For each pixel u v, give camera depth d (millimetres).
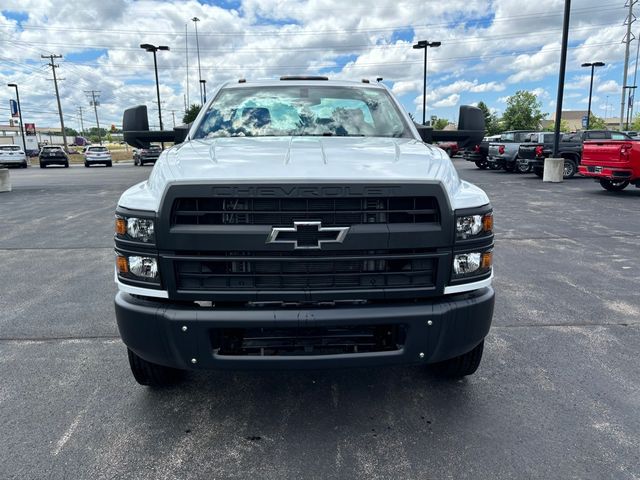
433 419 3082
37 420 3080
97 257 7203
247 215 2547
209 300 2588
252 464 2662
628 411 3152
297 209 2529
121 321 2746
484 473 2576
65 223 10102
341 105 4133
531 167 20984
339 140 3514
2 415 3135
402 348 2688
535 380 3561
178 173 2668
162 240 2562
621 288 5645
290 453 2758
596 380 3555
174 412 3178
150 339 2670
